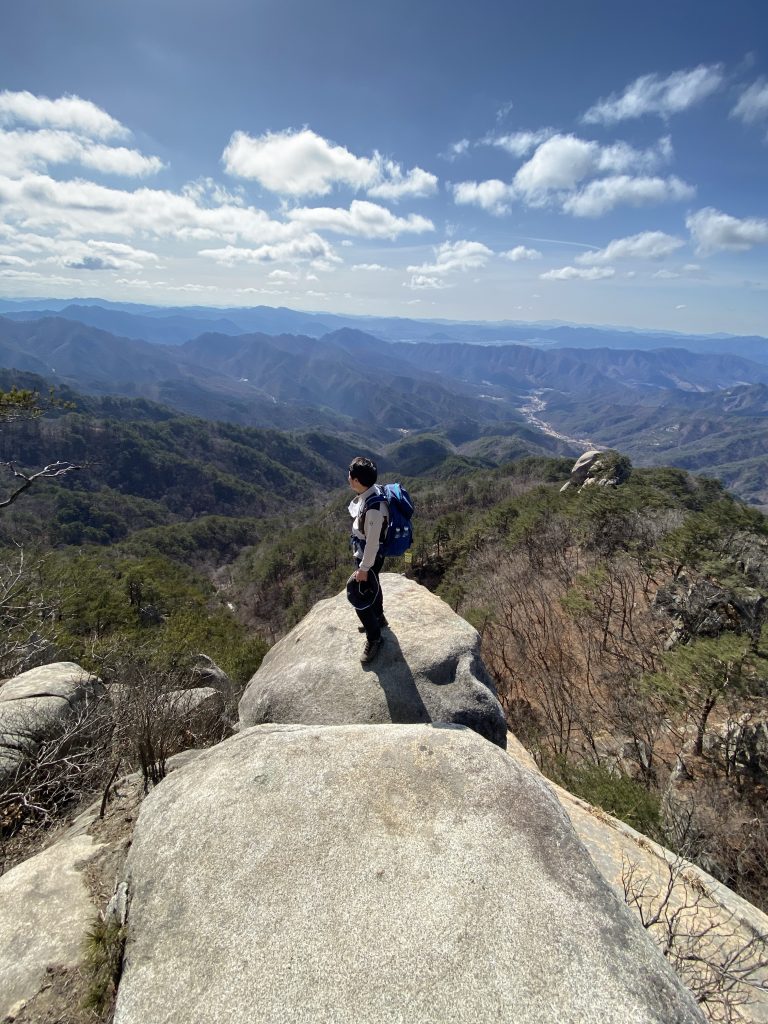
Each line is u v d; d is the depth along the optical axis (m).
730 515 24.84
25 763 4.83
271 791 2.39
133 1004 1.67
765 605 14.44
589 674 15.09
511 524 32.94
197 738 5.29
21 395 9.59
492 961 1.64
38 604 11.54
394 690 3.92
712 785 9.72
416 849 2.06
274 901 1.90
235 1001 1.61
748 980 3.17
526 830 2.12
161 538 86.94
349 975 1.64
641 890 3.76
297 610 47.59
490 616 19.02
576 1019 1.47
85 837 3.37
